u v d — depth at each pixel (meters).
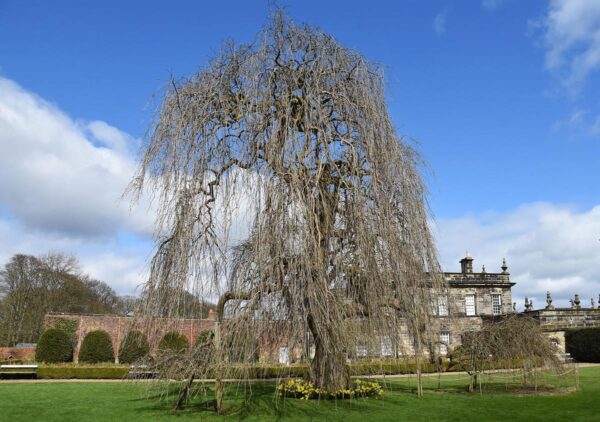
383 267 10.09
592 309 34.62
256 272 9.11
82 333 30.14
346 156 10.20
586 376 21.28
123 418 10.94
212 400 12.80
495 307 36.91
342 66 10.85
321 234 9.88
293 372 12.06
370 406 12.15
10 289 41.19
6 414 11.73
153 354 11.02
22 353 30.52
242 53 10.75
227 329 9.36
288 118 9.52
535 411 12.34
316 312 8.88
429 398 14.23
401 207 11.09
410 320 11.16
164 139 10.09
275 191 9.16
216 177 9.91
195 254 9.53
